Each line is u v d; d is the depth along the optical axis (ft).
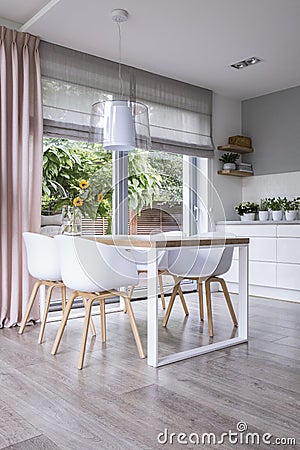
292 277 15.03
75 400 6.64
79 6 10.74
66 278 8.55
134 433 5.60
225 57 14.06
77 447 5.24
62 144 13.99
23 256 11.73
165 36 12.48
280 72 15.47
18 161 11.71
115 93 14.35
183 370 8.04
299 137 16.92
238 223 16.81
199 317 12.59
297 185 16.92
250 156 18.67
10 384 7.30
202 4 10.62
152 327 8.30
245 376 7.73
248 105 18.75
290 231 15.06
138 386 7.23
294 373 7.89
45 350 9.29
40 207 12.11
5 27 11.73
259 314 13.14
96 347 9.53
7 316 11.62
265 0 10.43
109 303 14.58
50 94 12.82
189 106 16.69
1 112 11.48
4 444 5.32
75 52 13.42
